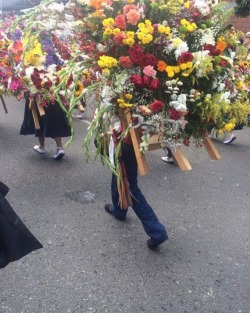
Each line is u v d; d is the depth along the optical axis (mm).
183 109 2393
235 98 2705
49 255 2992
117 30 2354
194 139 2725
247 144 6207
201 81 2512
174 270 2918
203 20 2576
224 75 2557
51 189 4137
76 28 2619
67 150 5340
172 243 3266
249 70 2936
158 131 2502
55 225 3434
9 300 2514
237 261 3074
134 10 2340
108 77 2486
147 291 2682
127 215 3674
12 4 13266
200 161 5211
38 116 4695
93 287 2682
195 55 2363
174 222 3611
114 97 2520
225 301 2631
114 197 3447
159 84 2443
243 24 7988
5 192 2035
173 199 4078
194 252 3160
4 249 2010
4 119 6816
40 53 3736
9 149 5277
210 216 3771
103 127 2711
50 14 2859
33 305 2484
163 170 4848
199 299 2639
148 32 2346
